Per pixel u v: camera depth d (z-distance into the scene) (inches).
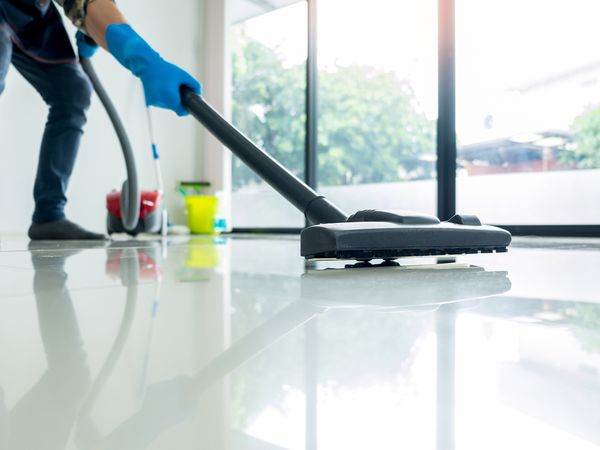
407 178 248.4
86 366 8.7
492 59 187.2
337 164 249.4
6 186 113.0
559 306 15.2
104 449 5.4
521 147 192.7
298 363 8.9
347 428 5.9
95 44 62.0
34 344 10.4
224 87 154.9
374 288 19.4
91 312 14.2
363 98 246.7
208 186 154.1
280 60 206.2
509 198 185.9
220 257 38.3
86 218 127.3
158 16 147.9
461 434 5.8
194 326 12.3
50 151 73.4
